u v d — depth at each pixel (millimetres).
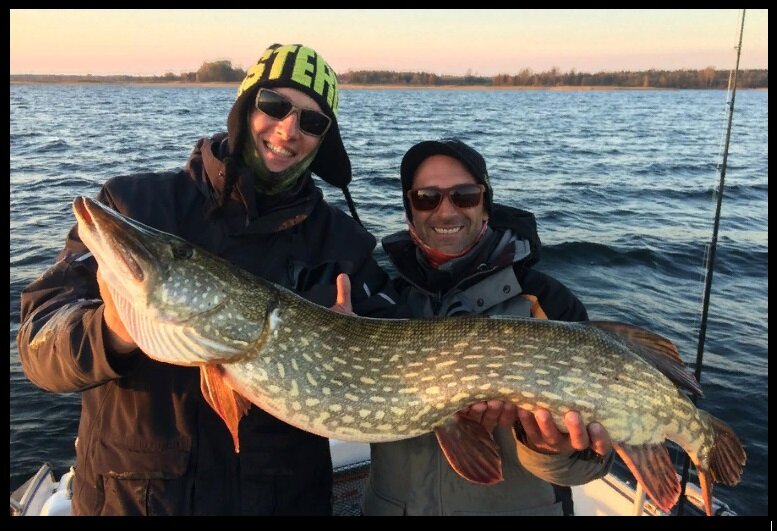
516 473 940
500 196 4699
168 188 874
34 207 3850
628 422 854
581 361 849
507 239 1043
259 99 880
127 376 765
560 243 3328
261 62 916
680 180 5500
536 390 840
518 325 865
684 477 1134
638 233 3564
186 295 765
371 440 851
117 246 726
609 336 884
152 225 837
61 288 797
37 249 2953
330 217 958
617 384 850
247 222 866
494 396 851
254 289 812
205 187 873
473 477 848
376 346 855
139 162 5836
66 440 1724
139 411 784
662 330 2279
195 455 785
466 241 1028
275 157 894
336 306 878
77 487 802
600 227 3734
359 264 947
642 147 8156
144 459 770
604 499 1245
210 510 782
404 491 941
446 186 1012
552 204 4430
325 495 897
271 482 821
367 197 4266
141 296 741
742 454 912
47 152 6410
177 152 6527
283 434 841
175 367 802
